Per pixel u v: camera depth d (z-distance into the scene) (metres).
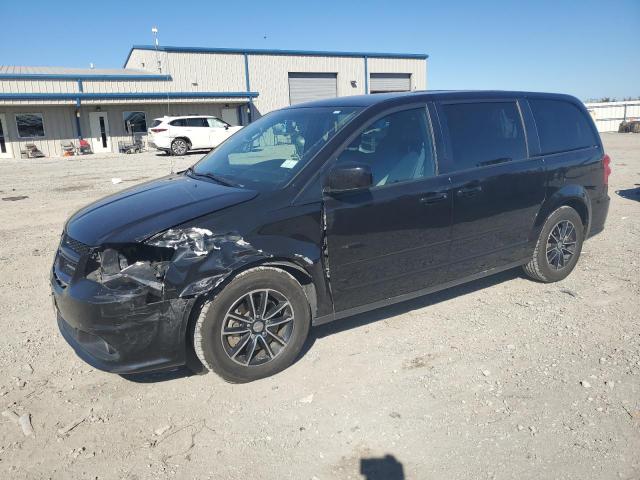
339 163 3.58
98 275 3.11
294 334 3.50
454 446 2.77
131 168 17.75
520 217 4.54
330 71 36.00
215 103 32.34
